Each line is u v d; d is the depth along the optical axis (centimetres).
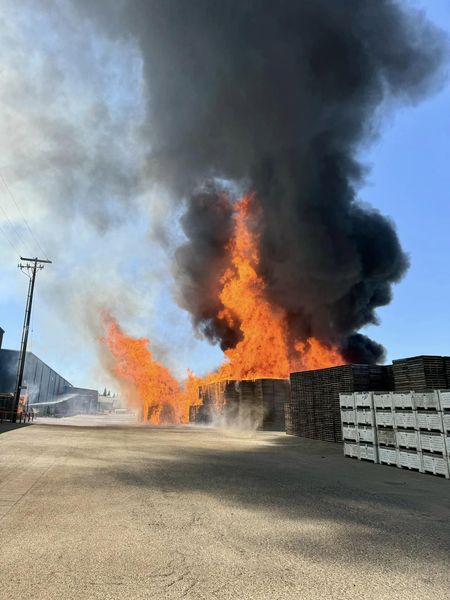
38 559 399
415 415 1064
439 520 591
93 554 417
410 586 361
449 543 485
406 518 598
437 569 402
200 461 1131
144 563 399
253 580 366
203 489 754
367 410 1262
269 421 2545
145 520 543
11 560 394
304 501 690
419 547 467
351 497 736
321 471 1045
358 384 1645
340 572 390
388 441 1160
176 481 821
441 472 967
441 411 984
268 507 637
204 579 366
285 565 404
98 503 621
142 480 814
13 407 2878
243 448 1539
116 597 325
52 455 1097
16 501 613
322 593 344
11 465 911
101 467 944
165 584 352
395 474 1017
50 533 478
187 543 461
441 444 977
